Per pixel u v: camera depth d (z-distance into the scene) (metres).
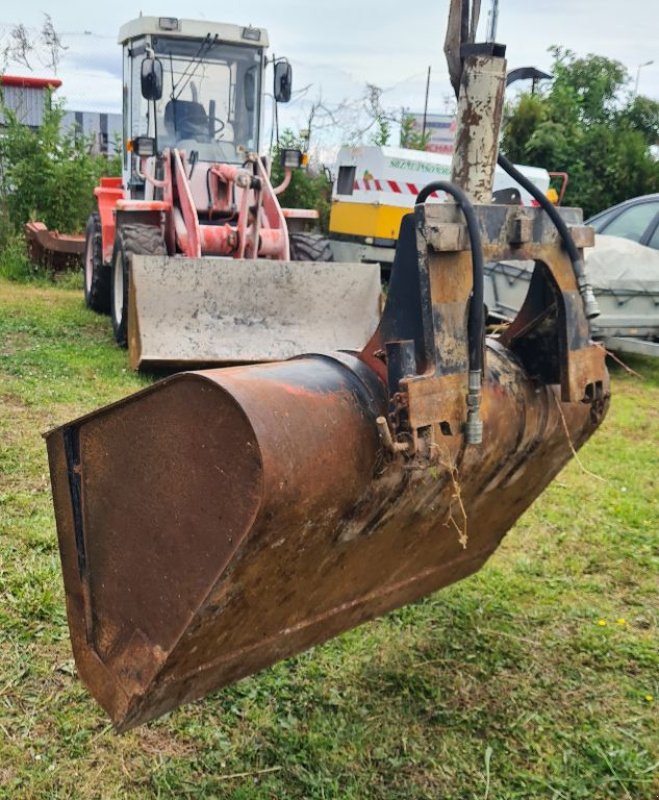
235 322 5.75
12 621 2.76
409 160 10.49
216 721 2.39
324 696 2.52
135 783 2.16
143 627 1.81
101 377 5.68
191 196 6.41
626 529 3.93
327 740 2.34
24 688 2.47
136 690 1.79
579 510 4.12
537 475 2.44
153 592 1.77
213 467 1.63
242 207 6.41
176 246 6.77
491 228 1.93
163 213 6.87
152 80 6.50
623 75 18.06
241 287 5.74
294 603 1.96
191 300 5.64
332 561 1.93
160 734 2.33
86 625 1.94
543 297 2.23
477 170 2.17
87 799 2.10
